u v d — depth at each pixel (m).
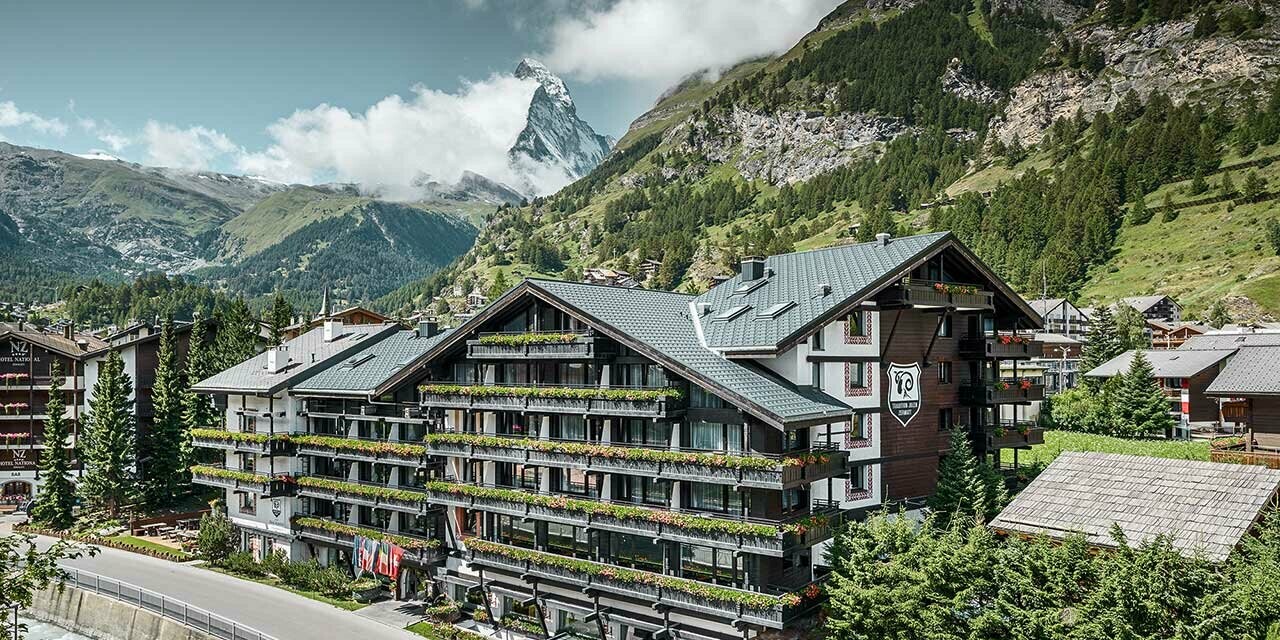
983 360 59.88
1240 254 178.00
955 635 35.97
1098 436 73.56
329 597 62.00
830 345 49.44
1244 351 58.75
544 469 53.00
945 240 52.34
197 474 74.81
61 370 98.38
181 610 55.62
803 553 48.00
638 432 48.97
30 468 95.88
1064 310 146.25
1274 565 31.91
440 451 56.19
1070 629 32.81
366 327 77.94
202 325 103.25
